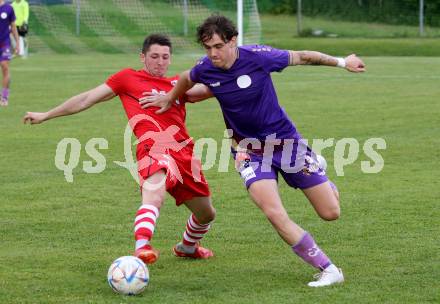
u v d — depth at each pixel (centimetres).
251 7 6650
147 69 1340
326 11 9000
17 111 3266
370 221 1589
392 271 1255
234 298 1130
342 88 3944
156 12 8019
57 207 1736
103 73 4838
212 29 1164
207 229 1348
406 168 2117
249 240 1474
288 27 8481
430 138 2536
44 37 7469
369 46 6500
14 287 1190
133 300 1126
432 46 6469
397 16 8456
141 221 1219
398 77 4453
